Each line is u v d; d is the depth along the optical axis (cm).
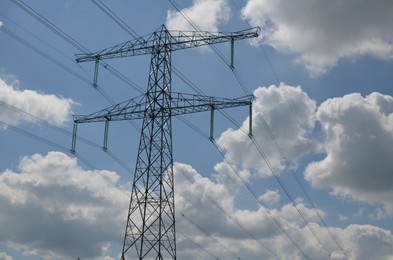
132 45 7575
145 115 7394
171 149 7312
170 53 7512
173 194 7181
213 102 7369
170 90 7419
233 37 7294
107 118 7606
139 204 7094
